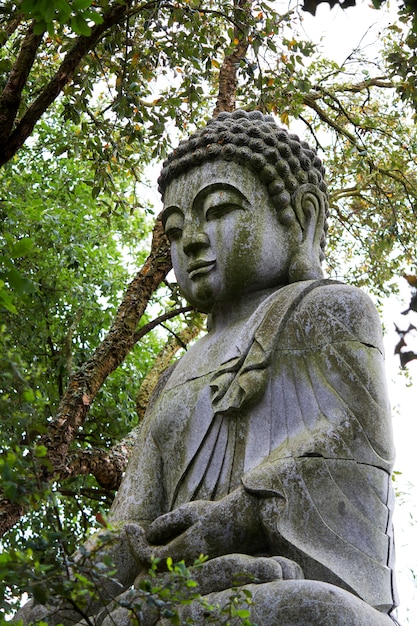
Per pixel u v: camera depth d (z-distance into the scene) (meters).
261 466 4.83
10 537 6.99
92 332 10.15
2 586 4.08
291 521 4.68
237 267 5.54
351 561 4.65
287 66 8.19
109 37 7.59
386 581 4.69
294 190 5.74
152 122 7.78
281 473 4.75
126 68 7.73
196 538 4.70
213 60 8.41
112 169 8.44
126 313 7.73
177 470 5.25
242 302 5.62
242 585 4.39
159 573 4.60
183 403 5.33
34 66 8.86
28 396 4.03
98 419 9.83
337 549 4.67
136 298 7.83
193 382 5.39
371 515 4.79
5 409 4.13
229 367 5.20
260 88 8.20
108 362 7.41
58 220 9.84
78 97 7.60
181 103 7.86
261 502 4.73
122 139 9.08
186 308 8.31
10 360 4.08
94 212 11.21
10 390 5.38
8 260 4.47
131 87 7.41
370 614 4.31
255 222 5.59
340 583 4.59
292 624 4.18
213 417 5.19
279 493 4.71
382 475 4.89
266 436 5.03
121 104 7.52
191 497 5.09
